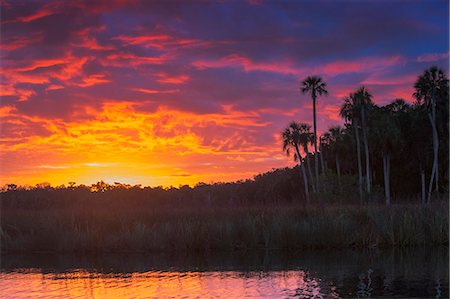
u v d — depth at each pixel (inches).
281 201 1364.4
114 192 2095.2
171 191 2365.9
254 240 947.3
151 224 1073.5
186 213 1130.7
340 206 1125.7
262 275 683.4
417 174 2613.2
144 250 941.2
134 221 1084.5
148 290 598.5
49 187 2052.2
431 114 2375.7
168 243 945.5
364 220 1032.2
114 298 559.5
